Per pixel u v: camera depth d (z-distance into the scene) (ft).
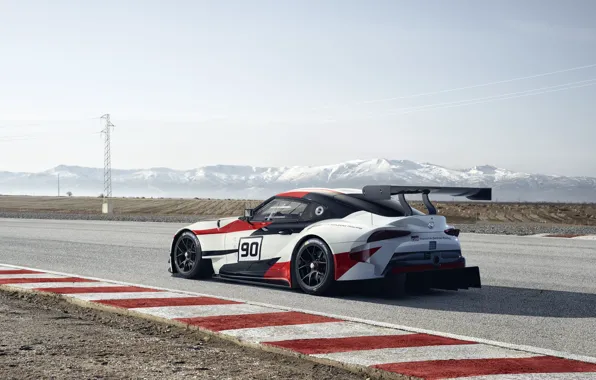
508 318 22.11
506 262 40.47
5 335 18.21
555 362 15.64
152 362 15.64
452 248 26.32
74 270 34.40
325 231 25.71
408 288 27.71
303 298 25.44
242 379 14.32
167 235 63.46
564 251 47.93
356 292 27.17
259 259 28.14
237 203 313.94
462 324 20.93
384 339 17.76
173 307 22.06
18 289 26.35
